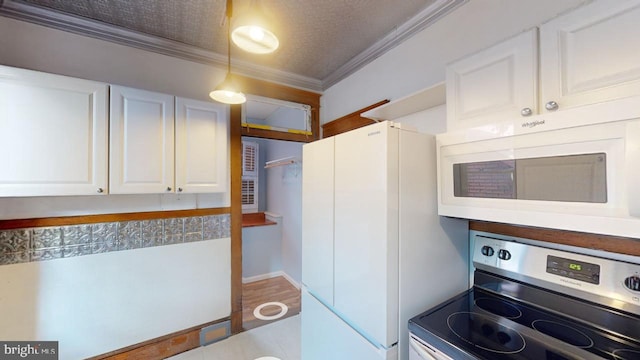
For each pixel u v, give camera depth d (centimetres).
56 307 175
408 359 117
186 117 195
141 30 199
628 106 70
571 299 108
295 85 287
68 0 166
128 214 200
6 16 169
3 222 163
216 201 237
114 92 167
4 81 139
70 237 180
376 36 205
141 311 203
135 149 174
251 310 292
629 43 75
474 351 89
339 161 140
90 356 185
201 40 213
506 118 101
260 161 469
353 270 130
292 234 372
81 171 157
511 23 136
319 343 157
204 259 230
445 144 120
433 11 170
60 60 183
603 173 76
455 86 121
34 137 145
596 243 106
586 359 85
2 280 163
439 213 124
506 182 99
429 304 126
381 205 114
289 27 193
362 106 242
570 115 81
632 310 94
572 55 86
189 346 221
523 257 123
